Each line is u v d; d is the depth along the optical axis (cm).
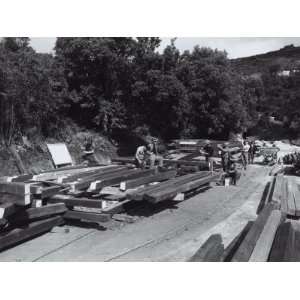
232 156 1404
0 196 629
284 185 1177
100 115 2112
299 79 6469
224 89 3045
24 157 1502
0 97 1442
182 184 980
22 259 574
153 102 2509
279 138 5344
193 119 3009
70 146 1870
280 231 629
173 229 751
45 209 698
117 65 2219
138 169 1105
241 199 1093
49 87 1770
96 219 723
